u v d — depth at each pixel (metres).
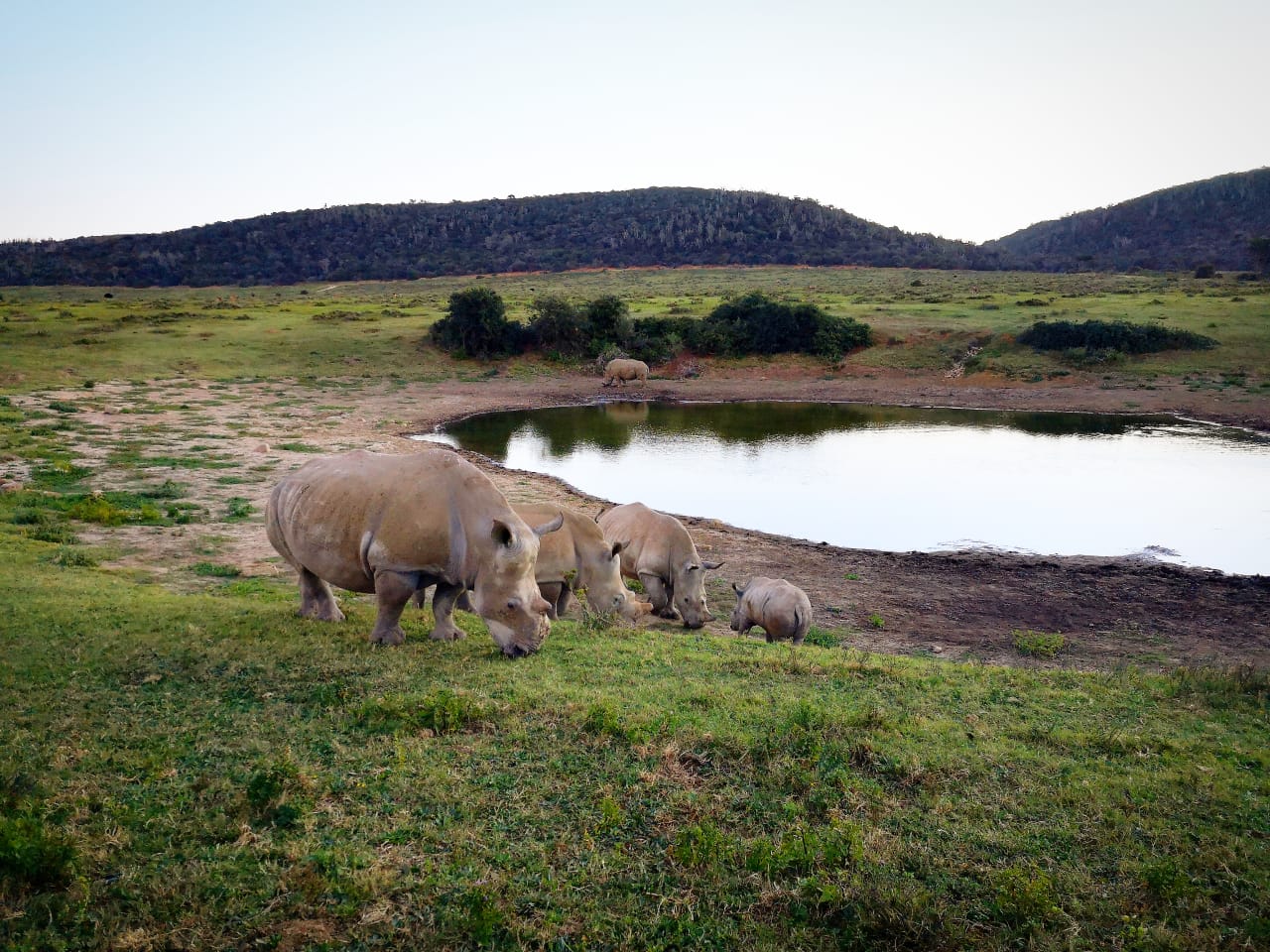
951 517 23.16
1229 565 18.89
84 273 150.38
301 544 9.32
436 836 5.09
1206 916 4.63
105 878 4.65
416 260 161.62
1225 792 6.12
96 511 17.73
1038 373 50.09
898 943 4.35
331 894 4.55
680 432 38.19
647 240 166.38
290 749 6.18
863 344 57.84
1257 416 39.38
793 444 34.94
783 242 165.38
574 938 4.33
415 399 45.97
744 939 4.34
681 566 13.20
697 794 5.67
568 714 6.90
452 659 8.46
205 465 25.20
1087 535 21.34
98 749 6.14
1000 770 6.38
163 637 8.84
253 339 56.94
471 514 8.77
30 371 43.84
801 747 6.46
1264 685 9.36
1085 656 12.75
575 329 58.94
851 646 12.80
